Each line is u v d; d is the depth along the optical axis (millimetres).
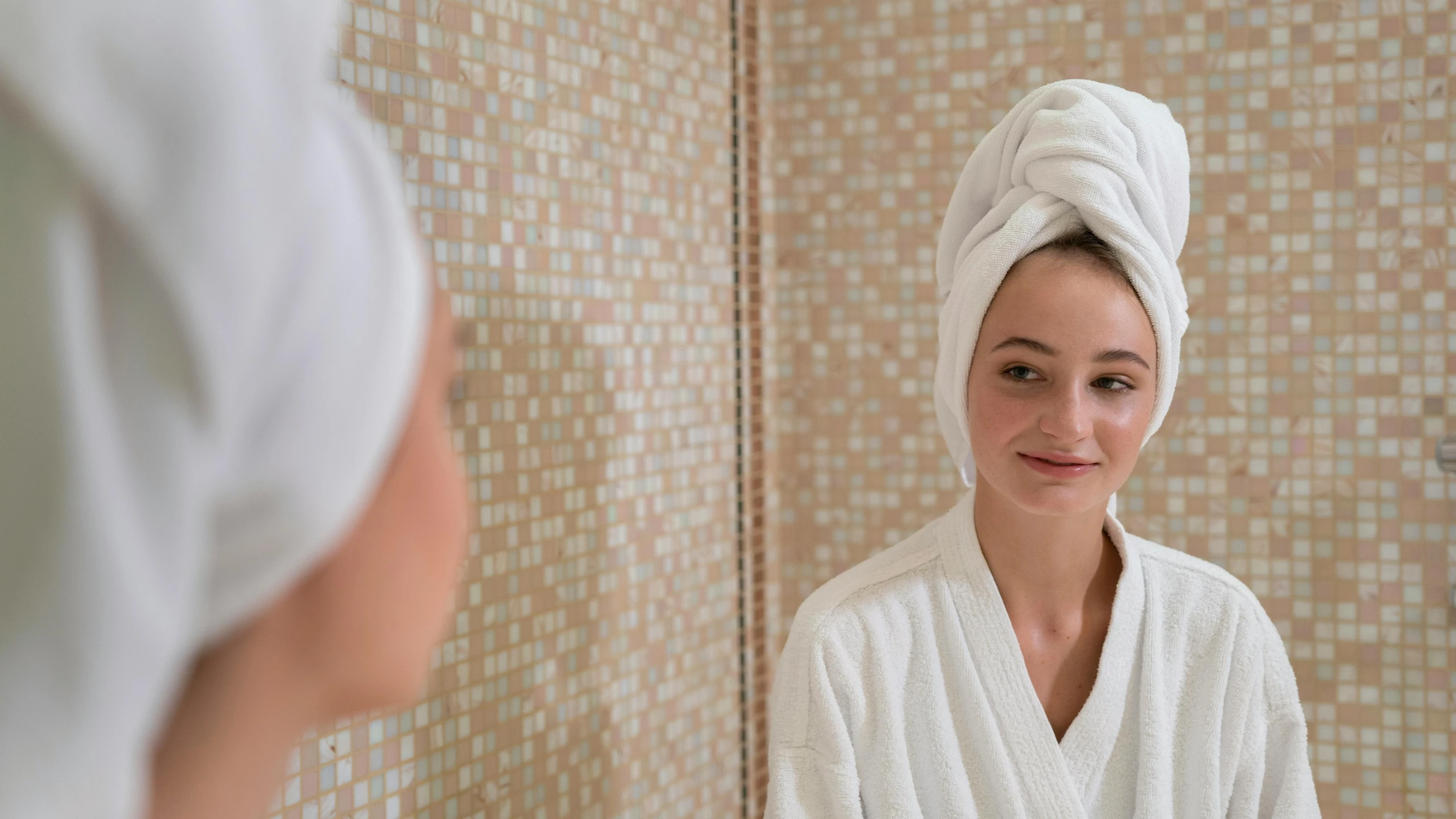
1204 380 1298
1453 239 1201
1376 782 1249
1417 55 1206
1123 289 872
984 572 949
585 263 1131
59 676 201
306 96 228
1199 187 1292
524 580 1059
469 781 1004
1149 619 950
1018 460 887
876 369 1445
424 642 299
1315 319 1253
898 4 1412
